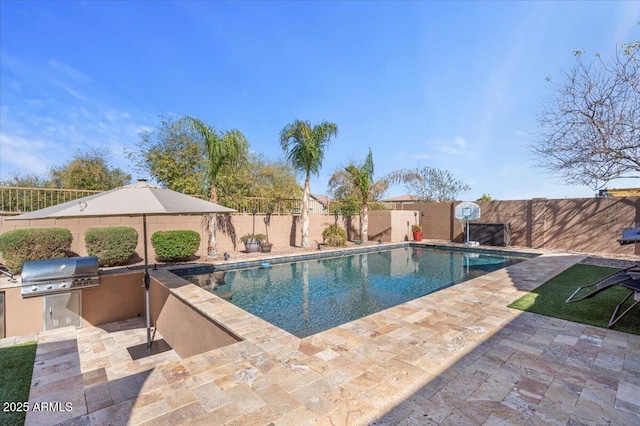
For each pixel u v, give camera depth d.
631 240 4.73
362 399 2.47
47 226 8.22
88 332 5.72
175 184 13.62
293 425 2.16
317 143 12.75
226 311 4.53
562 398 2.49
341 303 6.47
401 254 13.49
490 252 13.12
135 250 9.57
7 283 5.56
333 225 15.12
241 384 2.67
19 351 4.55
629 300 5.11
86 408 2.31
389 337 3.69
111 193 4.08
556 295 5.52
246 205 13.20
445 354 3.26
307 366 2.99
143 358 4.77
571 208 12.55
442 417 2.26
